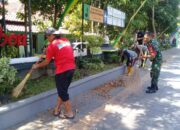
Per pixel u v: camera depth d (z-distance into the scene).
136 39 15.21
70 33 12.27
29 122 5.86
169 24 29.08
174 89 9.66
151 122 6.20
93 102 7.59
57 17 11.34
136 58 12.59
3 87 6.00
